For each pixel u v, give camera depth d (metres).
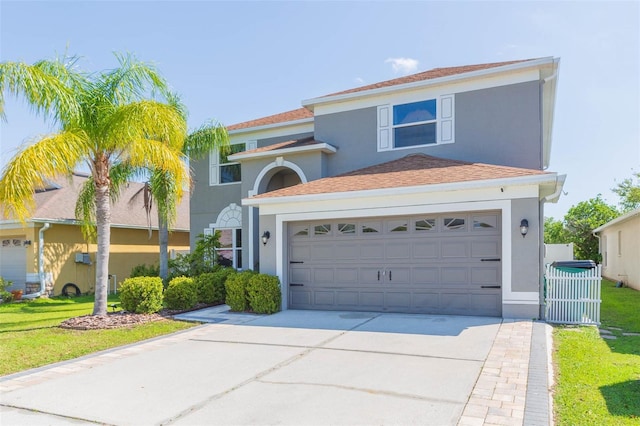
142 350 8.02
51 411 5.11
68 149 9.46
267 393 5.52
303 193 12.20
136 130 10.22
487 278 10.38
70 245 19.81
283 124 18.17
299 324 10.09
